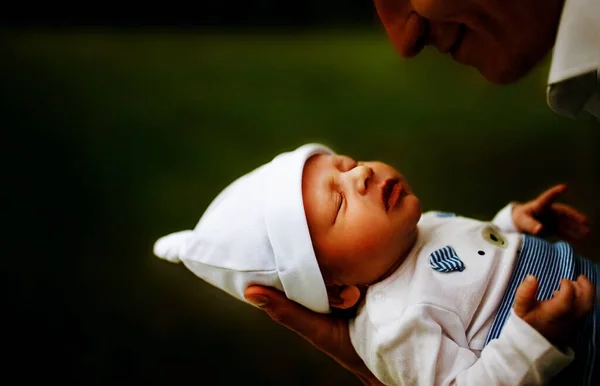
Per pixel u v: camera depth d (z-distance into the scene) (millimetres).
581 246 1955
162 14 5598
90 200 2654
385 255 1018
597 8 687
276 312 1040
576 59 705
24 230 2475
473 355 918
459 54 898
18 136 3119
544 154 2629
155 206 2604
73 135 3158
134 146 3074
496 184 2480
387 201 1032
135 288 2215
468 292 960
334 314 1104
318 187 1049
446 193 2469
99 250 2369
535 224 1174
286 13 5734
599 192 2273
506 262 996
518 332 825
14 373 1866
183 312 2113
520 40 824
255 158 2939
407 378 941
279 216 1019
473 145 2822
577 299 796
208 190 2691
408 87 3645
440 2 794
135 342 1996
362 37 4992
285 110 3457
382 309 992
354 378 1831
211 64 4270
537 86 3316
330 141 3037
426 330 927
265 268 1033
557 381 886
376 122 3207
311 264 999
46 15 5305
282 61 4359
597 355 900
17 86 3672
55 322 2066
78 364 1919
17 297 2158
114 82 3836
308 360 1920
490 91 3381
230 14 5738
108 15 5438
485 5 792
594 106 765
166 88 3791
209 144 3092
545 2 779
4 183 2762
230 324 2074
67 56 4266
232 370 1890
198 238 1102
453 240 1045
